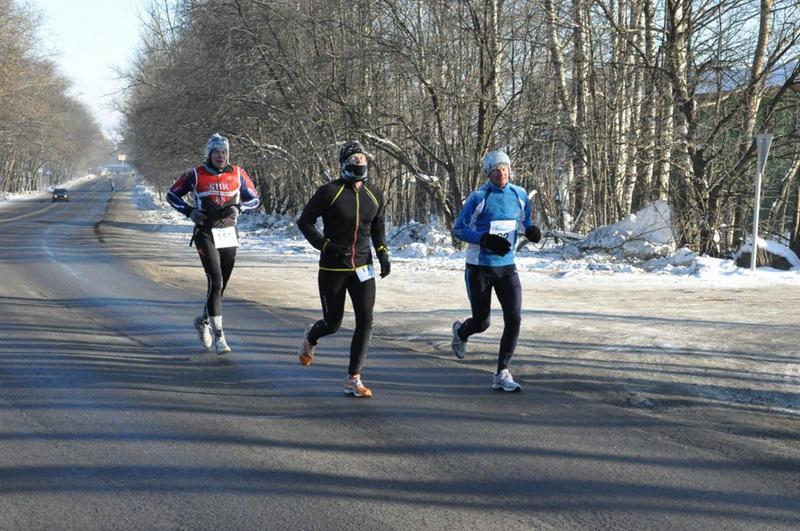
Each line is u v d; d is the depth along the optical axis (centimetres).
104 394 616
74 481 432
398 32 2197
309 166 2909
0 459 467
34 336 845
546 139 2238
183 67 3158
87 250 2166
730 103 1898
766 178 1964
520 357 759
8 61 5831
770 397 615
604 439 511
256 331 911
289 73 2448
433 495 412
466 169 2278
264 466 457
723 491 420
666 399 618
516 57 2258
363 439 509
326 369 712
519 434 521
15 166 11344
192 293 1262
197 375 686
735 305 1081
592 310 1040
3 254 1970
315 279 1550
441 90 2202
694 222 1834
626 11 2331
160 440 505
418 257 2038
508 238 641
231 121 2922
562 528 371
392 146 2384
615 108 2120
